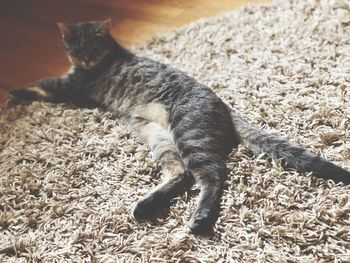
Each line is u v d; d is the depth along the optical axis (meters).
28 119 1.15
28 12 1.70
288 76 1.17
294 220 0.81
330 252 0.75
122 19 1.60
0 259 0.81
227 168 0.92
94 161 1.00
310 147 0.95
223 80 1.19
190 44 1.36
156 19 1.58
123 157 1.00
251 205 0.85
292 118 1.03
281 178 0.89
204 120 0.93
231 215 0.83
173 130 0.96
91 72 1.19
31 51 1.49
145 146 1.02
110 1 1.72
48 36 1.56
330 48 1.24
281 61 1.22
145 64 1.12
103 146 1.03
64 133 1.08
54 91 1.22
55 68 1.41
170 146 0.96
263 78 1.17
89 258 0.79
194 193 0.90
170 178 0.90
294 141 0.97
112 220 0.85
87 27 1.20
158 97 1.04
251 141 0.94
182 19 1.56
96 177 0.95
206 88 1.00
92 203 0.90
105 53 1.18
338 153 0.93
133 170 0.96
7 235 0.85
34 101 1.21
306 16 1.39
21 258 0.80
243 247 0.78
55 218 0.88
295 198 0.85
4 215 0.88
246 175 0.91
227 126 0.96
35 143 1.07
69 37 1.21
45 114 1.16
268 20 1.41
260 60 1.24
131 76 1.11
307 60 1.21
